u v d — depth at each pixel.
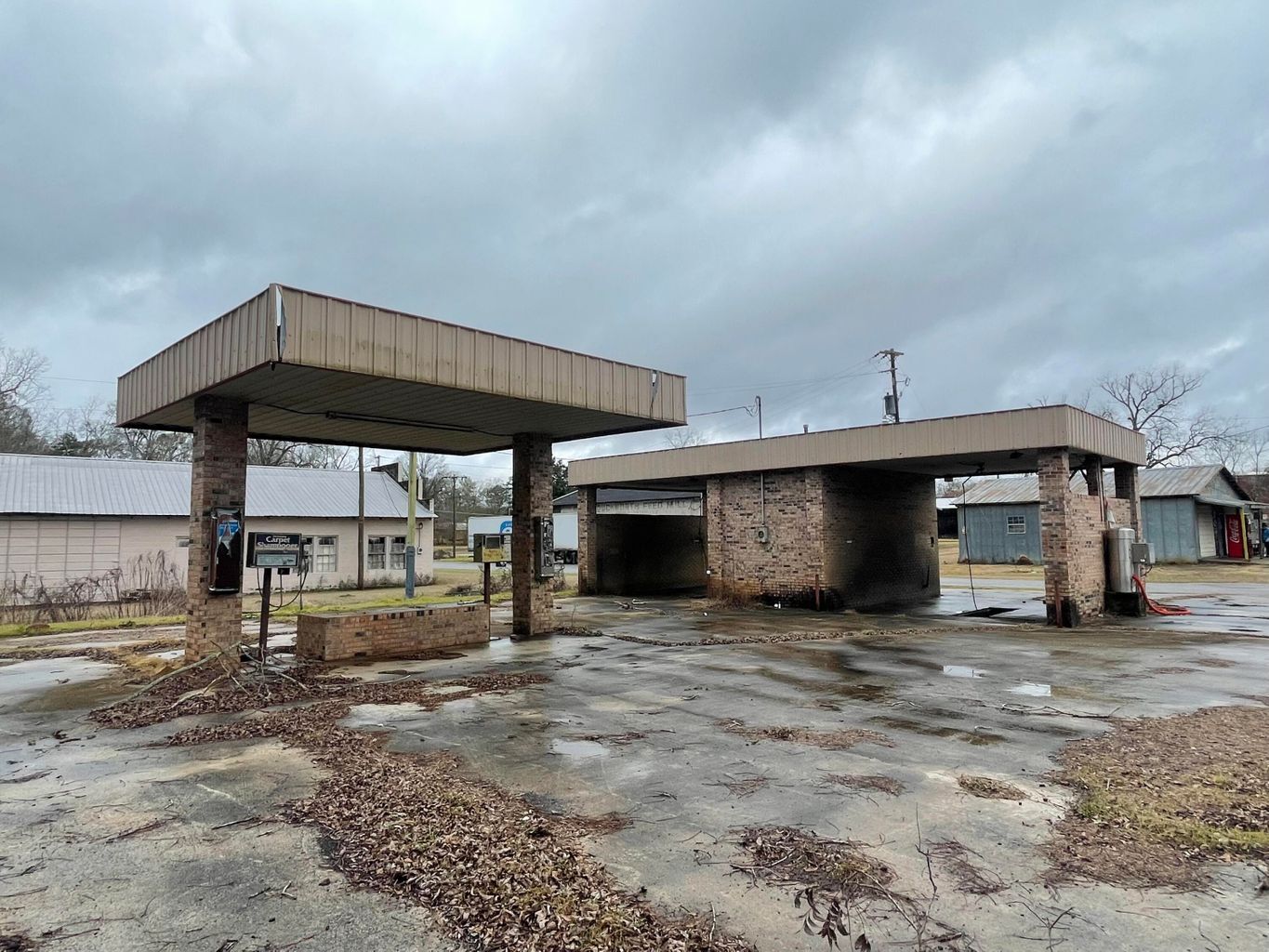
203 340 8.65
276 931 3.14
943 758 5.50
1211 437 49.66
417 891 3.48
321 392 9.38
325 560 27.59
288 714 7.07
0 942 3.04
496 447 15.12
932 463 18.03
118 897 3.45
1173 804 4.47
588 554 22.33
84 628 15.22
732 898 3.36
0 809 4.63
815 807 4.50
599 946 2.97
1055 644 11.62
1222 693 7.86
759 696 7.80
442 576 34.66
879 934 3.04
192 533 9.45
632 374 11.63
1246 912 3.21
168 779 5.19
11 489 22.14
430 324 8.78
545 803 4.59
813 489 17.78
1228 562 33.09
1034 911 3.22
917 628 13.81
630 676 8.99
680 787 4.89
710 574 19.78
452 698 7.74
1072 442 14.20
